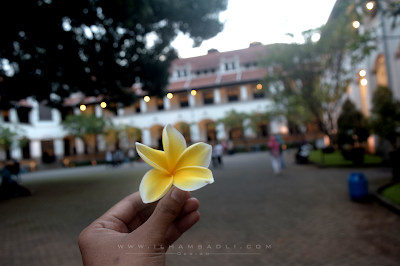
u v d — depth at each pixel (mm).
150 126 36406
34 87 11320
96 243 973
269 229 4977
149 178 660
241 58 36188
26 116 34250
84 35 10117
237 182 10906
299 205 6516
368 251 3787
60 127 36750
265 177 11664
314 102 12984
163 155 702
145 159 660
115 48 10836
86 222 6289
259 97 34156
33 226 6359
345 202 6418
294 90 13797
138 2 8914
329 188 8141
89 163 35844
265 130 35219
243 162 20656
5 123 28547
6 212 8250
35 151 34438
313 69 12633
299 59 12266
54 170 31891
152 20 10797
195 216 1056
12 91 11148
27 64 10305
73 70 10695
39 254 4535
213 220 5766
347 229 4672
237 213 6219
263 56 14977
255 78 32781
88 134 32844
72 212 7461
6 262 4297
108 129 34094
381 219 5020
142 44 11133
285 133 33531
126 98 13664
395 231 4387
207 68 37031
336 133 14375
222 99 35594
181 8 10445
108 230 1034
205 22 11148
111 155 28016
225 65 36625
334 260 3615
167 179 664
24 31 8945
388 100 9547
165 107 36438
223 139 34781
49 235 5547
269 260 3738
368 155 15586
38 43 9445
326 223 5074
